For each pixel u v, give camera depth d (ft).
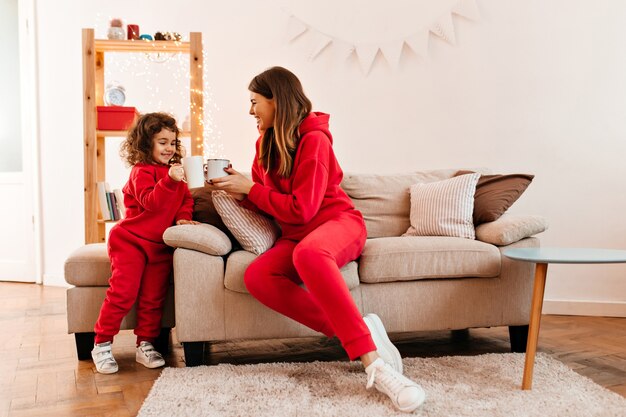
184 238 5.91
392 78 10.12
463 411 4.56
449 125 9.87
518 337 6.69
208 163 6.01
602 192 9.18
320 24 10.39
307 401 4.83
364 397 4.91
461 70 9.78
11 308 9.66
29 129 12.53
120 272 6.11
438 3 9.85
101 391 5.39
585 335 7.63
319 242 5.38
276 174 6.26
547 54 9.34
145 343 6.28
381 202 8.14
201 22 10.97
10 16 12.89
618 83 9.07
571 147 9.26
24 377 5.84
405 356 6.54
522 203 9.42
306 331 6.10
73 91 11.96
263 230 6.28
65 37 11.98
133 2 11.41
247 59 10.74
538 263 5.13
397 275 6.29
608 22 9.09
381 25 10.14
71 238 12.14
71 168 12.06
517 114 9.51
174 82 11.97
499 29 9.55
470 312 6.48
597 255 5.22
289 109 5.97
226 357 6.61
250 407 4.70
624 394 5.18
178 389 5.17
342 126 10.32
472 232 7.11
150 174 6.55
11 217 12.85
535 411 4.55
